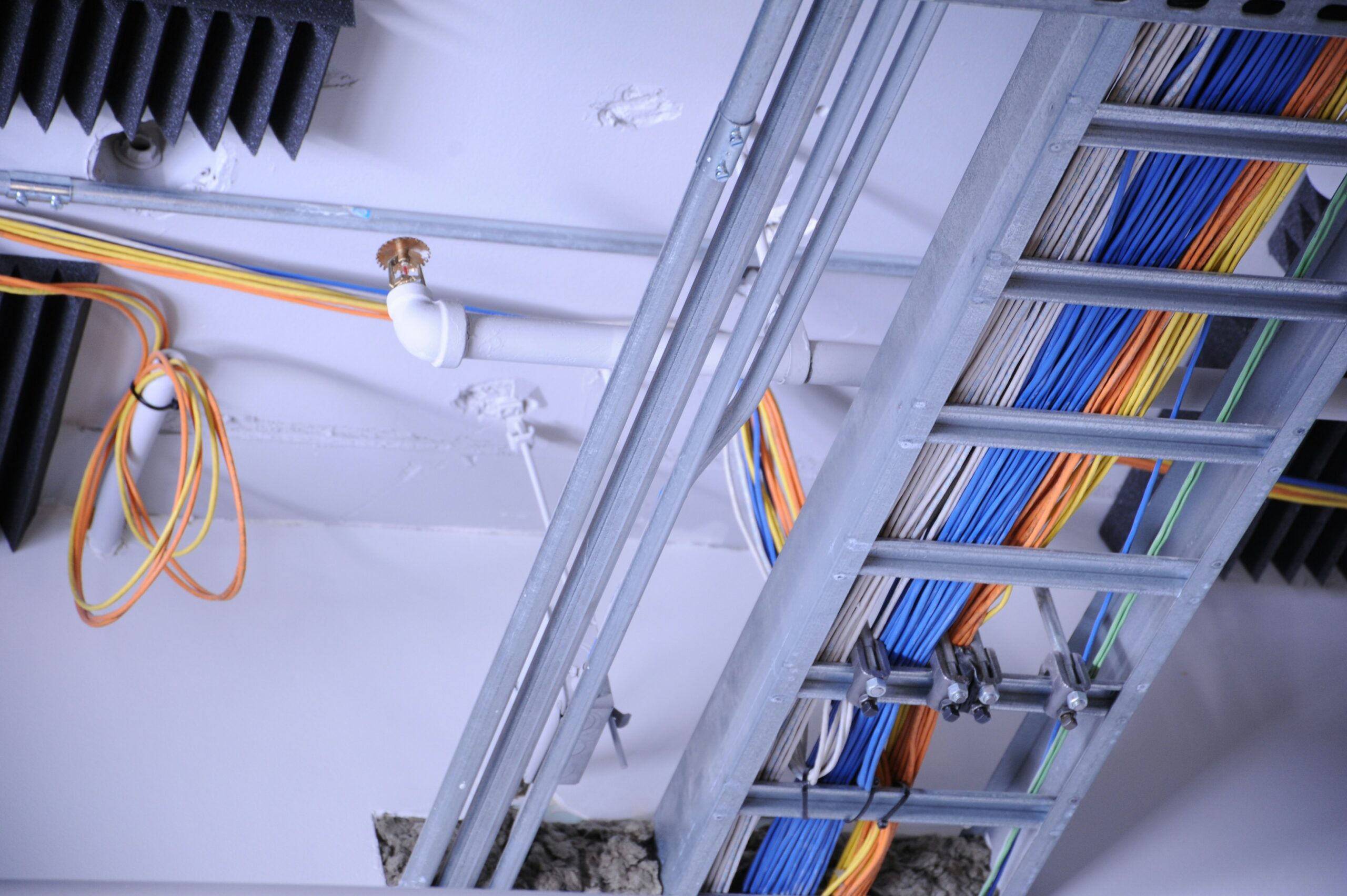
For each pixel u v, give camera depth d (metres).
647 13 1.68
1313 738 2.55
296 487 2.41
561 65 1.73
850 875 2.10
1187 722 2.54
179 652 2.20
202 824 1.99
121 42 1.66
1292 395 1.59
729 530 2.66
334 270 2.01
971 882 2.21
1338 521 2.81
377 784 2.11
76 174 1.83
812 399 2.36
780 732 1.98
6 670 2.09
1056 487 1.70
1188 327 1.57
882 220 2.08
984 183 1.39
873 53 1.31
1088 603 2.73
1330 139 1.36
